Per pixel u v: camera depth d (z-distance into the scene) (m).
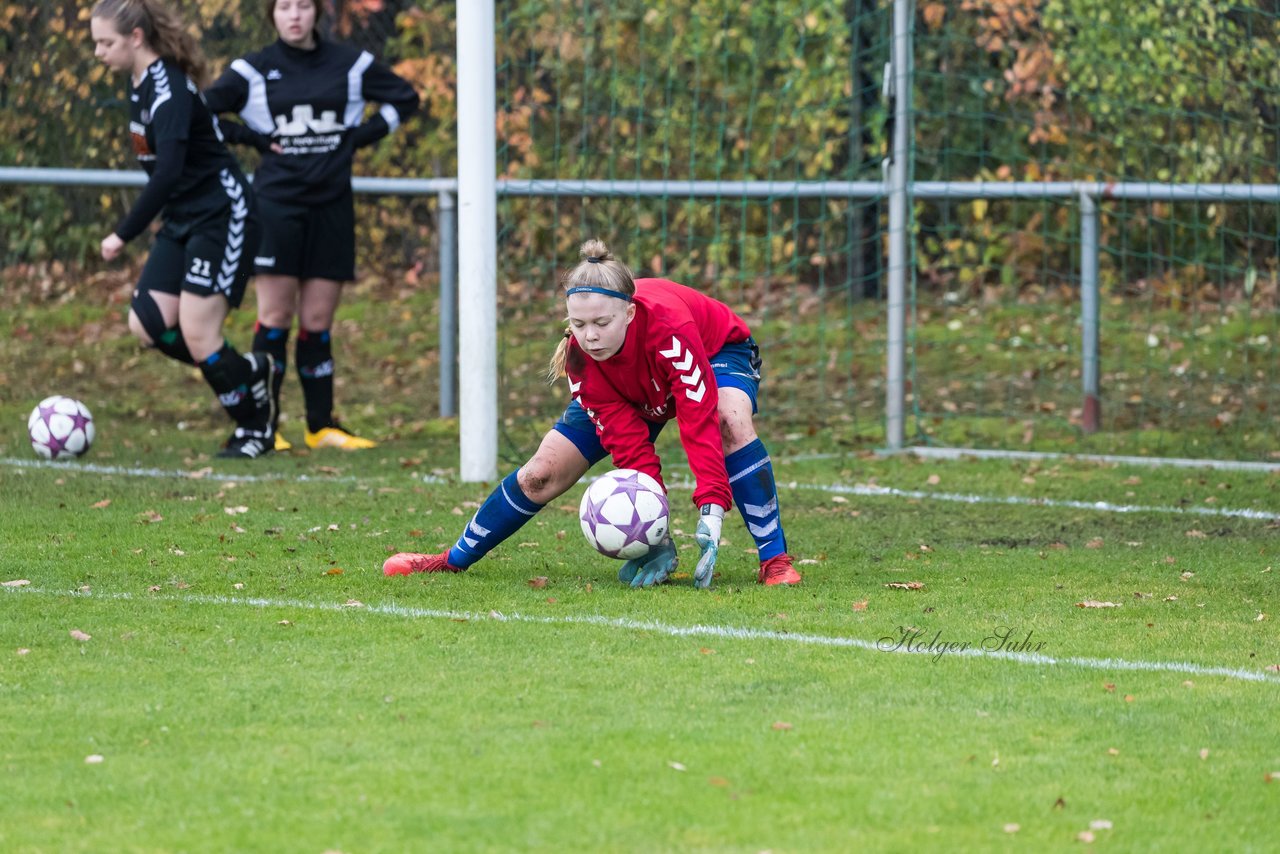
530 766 12.05
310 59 31.02
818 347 43.28
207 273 29.03
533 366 41.66
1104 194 33.62
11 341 43.06
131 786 11.60
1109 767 12.26
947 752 12.56
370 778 11.77
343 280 32.03
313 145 31.00
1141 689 14.56
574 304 17.34
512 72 43.59
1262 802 11.54
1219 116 37.09
